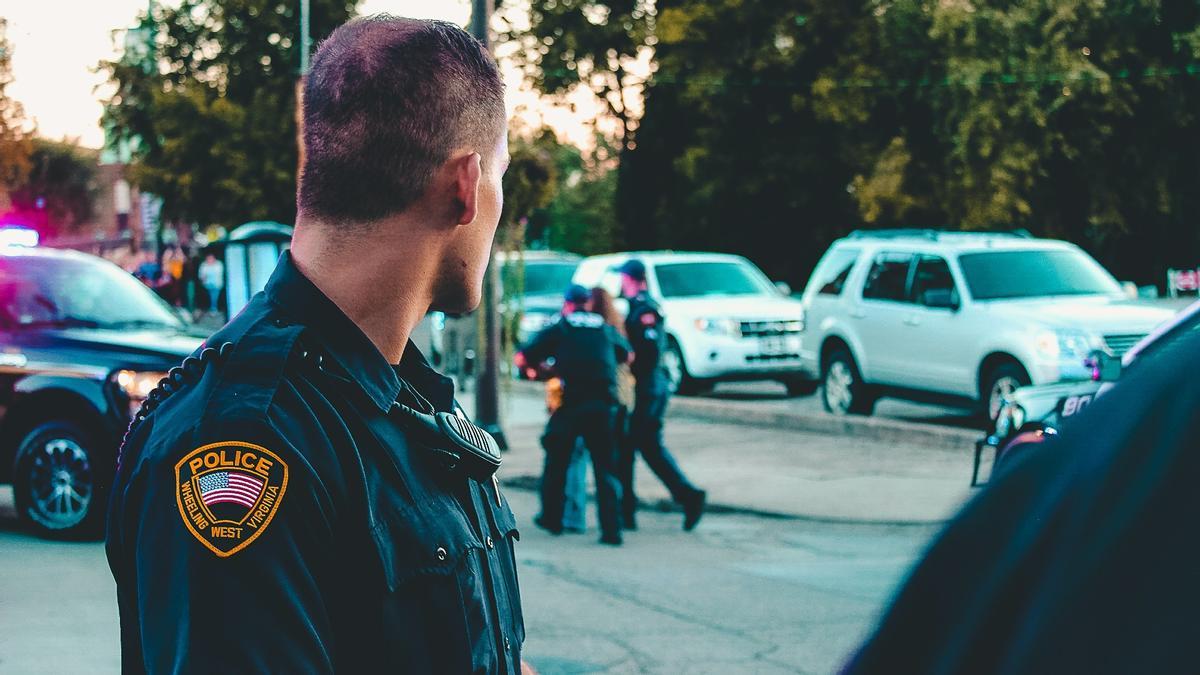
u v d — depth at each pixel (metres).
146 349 8.77
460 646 1.59
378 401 1.62
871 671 0.83
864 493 10.98
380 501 1.57
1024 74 28.11
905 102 31.72
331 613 1.53
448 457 1.67
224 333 1.64
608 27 38.75
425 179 1.68
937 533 0.84
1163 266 32.72
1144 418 0.74
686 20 34.41
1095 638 0.71
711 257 19.70
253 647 1.41
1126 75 28.92
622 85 39.84
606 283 19.80
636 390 9.59
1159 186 30.17
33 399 8.67
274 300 1.67
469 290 1.76
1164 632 0.68
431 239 1.70
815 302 16.05
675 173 38.66
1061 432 0.82
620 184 40.97
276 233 13.85
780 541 9.33
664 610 7.14
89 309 9.38
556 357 9.28
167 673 1.42
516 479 11.87
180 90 35.62
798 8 33.75
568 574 8.07
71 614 6.73
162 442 1.51
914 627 0.82
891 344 14.80
